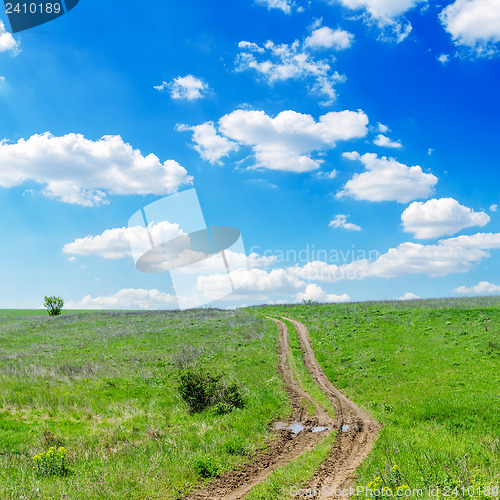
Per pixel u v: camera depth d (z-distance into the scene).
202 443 13.98
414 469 10.76
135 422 18.06
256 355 33.56
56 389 23.17
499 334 31.91
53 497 9.42
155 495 9.98
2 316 84.69
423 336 35.03
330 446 14.40
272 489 10.38
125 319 60.94
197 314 64.44
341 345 35.75
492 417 16.80
